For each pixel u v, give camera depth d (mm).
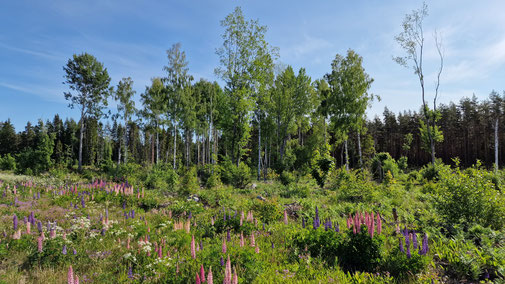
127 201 14047
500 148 48062
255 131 54344
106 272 5863
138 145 68000
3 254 6480
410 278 5078
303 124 44844
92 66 37719
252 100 28219
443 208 8125
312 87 37938
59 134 70438
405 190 16578
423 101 26500
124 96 37531
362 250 5898
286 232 8109
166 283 5074
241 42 26984
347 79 33062
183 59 33281
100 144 65250
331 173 21359
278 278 5137
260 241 7641
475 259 5332
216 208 13078
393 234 7469
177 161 43438
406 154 58844
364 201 13430
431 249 6219
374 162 26922
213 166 24812
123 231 8484
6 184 17938
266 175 31594
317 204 12539
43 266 6117
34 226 8852
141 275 5500
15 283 5262
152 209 12891
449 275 5203
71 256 6469
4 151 72125
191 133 46469
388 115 69750
